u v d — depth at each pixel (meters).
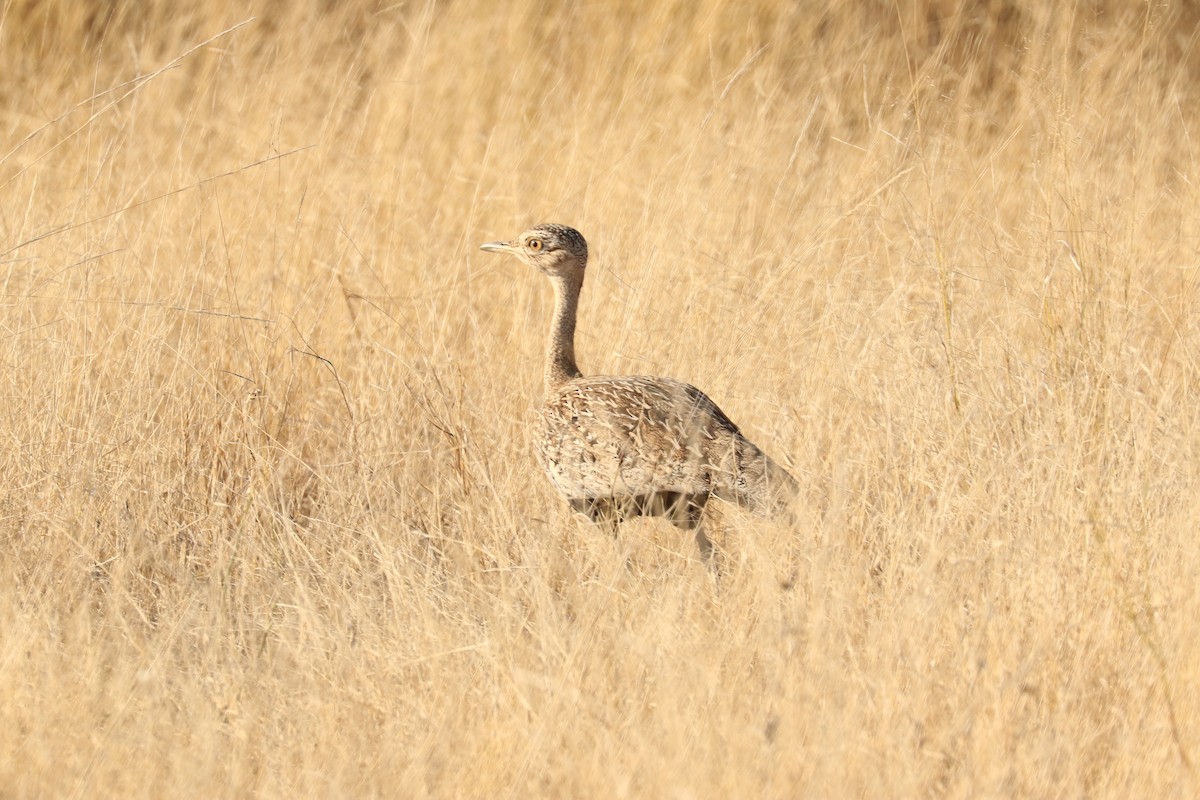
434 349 24.72
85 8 38.84
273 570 19.47
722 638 16.94
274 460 22.25
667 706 14.84
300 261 27.67
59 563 19.36
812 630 16.02
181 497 21.34
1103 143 30.38
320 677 16.64
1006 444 21.00
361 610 18.11
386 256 28.44
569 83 37.16
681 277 26.52
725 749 14.35
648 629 16.73
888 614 16.88
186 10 39.56
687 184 29.77
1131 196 27.75
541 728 14.71
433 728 15.22
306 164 30.61
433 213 30.95
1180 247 27.45
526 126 35.03
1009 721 14.94
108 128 33.91
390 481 21.41
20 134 34.22
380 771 14.63
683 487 19.39
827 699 15.05
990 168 30.16
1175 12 38.72
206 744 14.72
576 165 31.78
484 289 28.38
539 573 18.55
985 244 27.19
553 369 22.56
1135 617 16.58
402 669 16.61
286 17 38.31
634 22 39.16
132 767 14.53
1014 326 23.78
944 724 15.24
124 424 21.59
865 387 22.56
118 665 16.58
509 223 30.52
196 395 22.55
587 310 26.94
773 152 32.50
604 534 20.19
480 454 22.42
